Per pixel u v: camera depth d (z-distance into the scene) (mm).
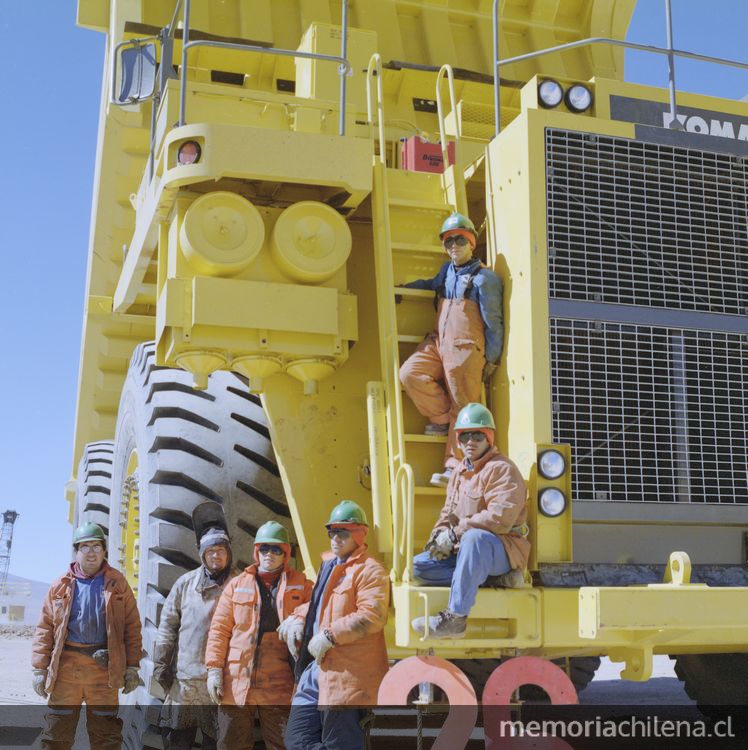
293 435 4938
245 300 4746
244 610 4758
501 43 8320
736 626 3916
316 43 6184
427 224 5238
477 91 7598
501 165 4852
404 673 4059
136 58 5352
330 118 5160
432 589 4039
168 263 5000
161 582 5184
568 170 4660
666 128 4848
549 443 4348
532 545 4270
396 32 8008
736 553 4613
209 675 4730
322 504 4832
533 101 4758
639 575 4344
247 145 4707
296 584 4762
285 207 4992
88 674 5117
